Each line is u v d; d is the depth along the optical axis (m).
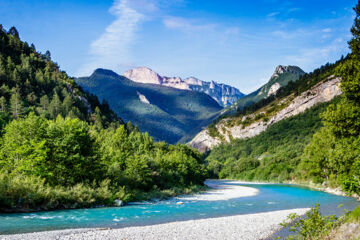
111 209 37.38
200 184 97.25
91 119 174.12
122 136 101.00
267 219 30.75
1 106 119.44
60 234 21.27
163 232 23.25
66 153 42.12
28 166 38.03
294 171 126.50
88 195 38.72
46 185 36.69
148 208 39.97
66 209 34.91
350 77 21.95
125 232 22.81
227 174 192.38
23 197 31.81
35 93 161.75
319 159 75.62
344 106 23.36
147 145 118.25
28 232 21.67
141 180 55.88
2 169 39.25
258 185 110.81
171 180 71.81
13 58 191.75
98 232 22.45
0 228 22.47
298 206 43.84
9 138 42.97
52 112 139.38
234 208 41.84
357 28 22.14
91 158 46.19
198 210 39.19
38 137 42.00
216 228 25.55
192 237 21.97
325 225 16.80
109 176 49.22
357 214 15.85
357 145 23.09
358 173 21.44
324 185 76.50
